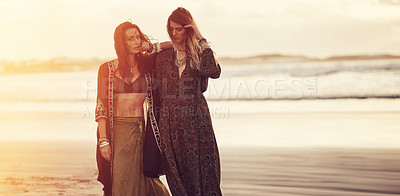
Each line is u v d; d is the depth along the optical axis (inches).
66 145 318.7
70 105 644.7
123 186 128.5
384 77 902.4
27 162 255.4
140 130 131.1
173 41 130.3
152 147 129.5
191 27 128.6
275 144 303.9
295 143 306.3
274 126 395.2
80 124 437.1
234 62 1616.6
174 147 128.7
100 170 131.5
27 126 431.2
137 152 130.3
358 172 215.3
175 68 129.2
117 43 127.5
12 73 1445.6
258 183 196.5
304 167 229.5
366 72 989.8
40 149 302.7
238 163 242.8
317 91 748.0
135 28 128.6
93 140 340.2
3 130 404.5
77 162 254.2
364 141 309.6
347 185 190.2
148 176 130.6
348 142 307.0
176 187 128.3
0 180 207.3
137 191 130.0
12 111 583.2
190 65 128.4
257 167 231.3
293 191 181.6
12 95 836.0
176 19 128.6
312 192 179.5
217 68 129.1
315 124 402.9
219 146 299.9
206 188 130.1
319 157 255.8
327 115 467.2
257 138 331.0
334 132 354.0
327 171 218.8
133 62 130.0
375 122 406.6
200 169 129.7
